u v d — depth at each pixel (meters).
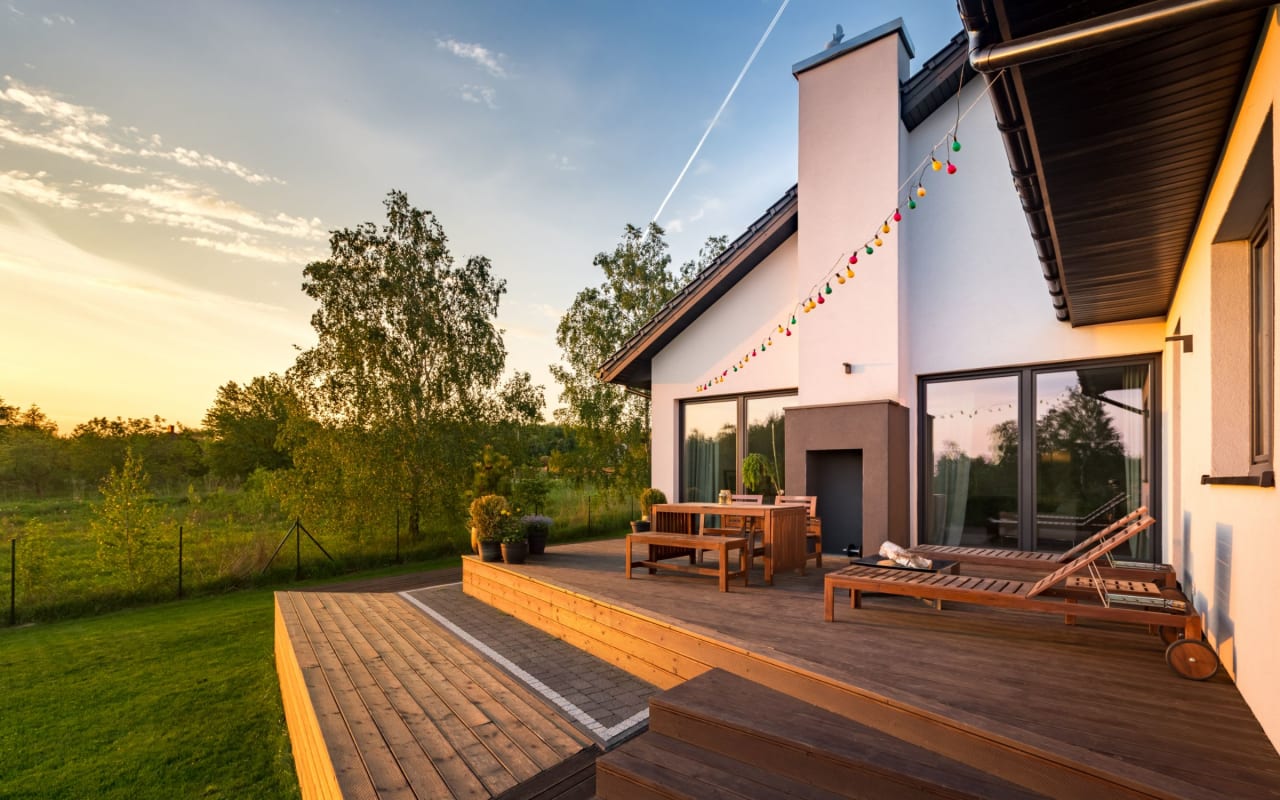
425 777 3.27
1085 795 2.33
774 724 3.08
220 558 11.66
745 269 10.29
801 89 9.04
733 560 8.06
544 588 6.46
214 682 6.76
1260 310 3.70
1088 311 6.55
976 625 4.48
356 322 14.66
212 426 30.83
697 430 11.18
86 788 4.65
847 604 5.22
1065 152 3.44
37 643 8.13
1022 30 2.54
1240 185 3.12
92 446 26.41
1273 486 2.54
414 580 11.48
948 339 8.11
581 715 4.09
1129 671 3.44
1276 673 2.47
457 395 16.09
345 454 14.26
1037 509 7.52
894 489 7.93
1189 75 2.81
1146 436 6.94
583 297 19.75
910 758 2.71
